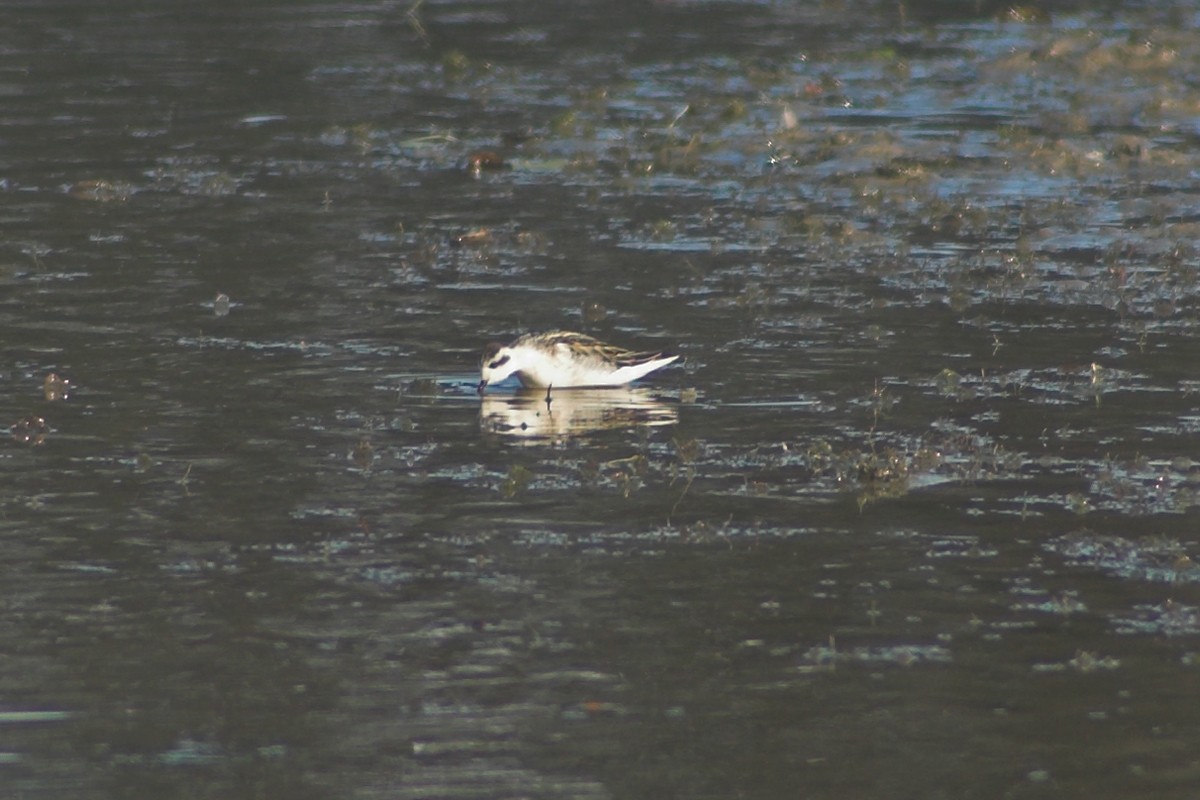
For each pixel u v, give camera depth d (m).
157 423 15.30
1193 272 20.67
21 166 27.31
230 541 12.73
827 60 36.97
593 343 16.78
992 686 10.61
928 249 22.16
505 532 12.92
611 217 24.22
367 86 34.97
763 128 30.05
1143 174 26.34
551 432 15.26
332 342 18.02
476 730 10.16
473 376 16.91
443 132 30.03
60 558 12.42
